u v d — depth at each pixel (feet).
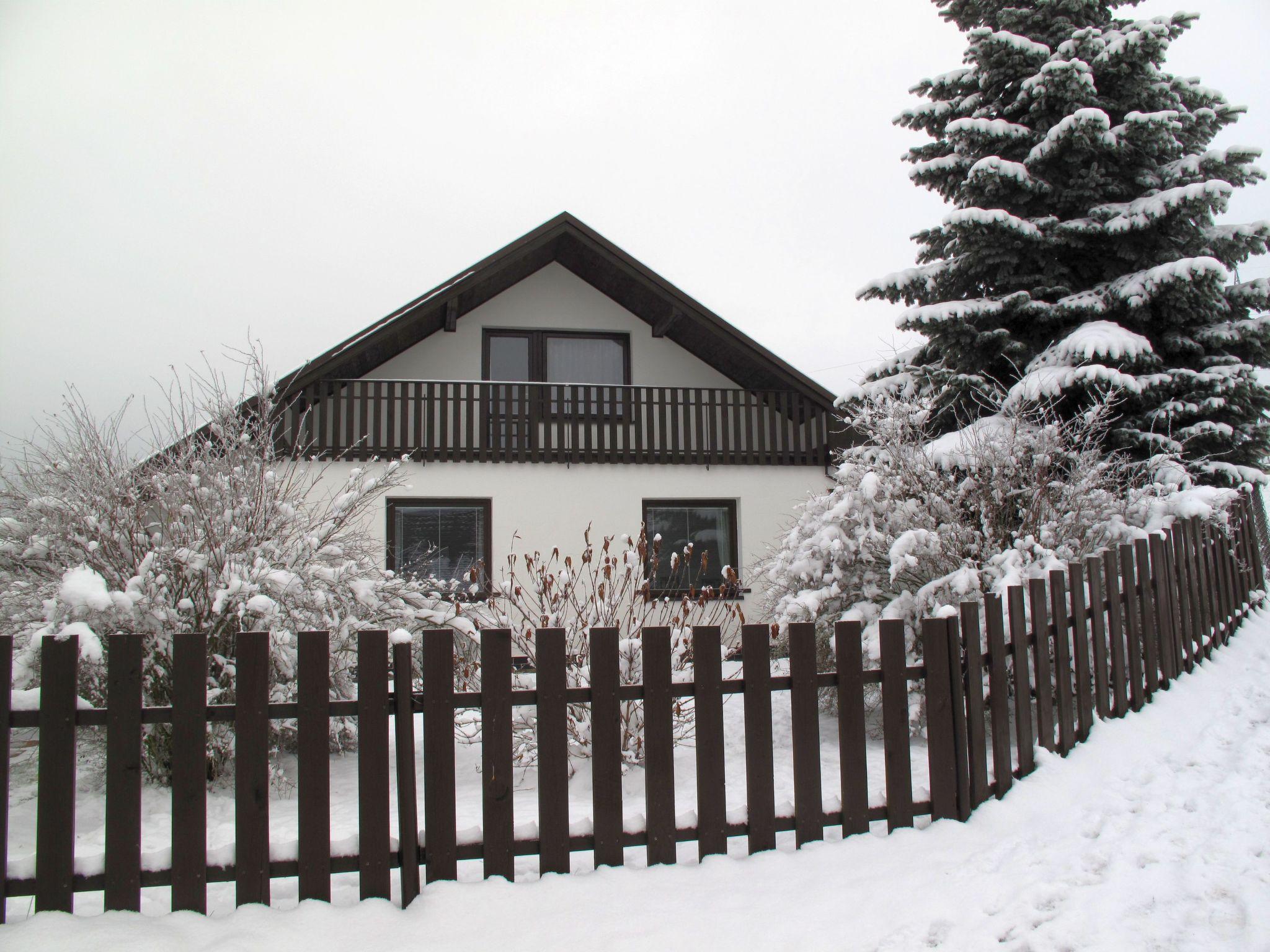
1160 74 35.04
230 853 10.20
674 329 47.73
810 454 44.24
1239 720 16.33
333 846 10.45
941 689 12.70
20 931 9.45
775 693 23.34
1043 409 26.73
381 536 38.93
